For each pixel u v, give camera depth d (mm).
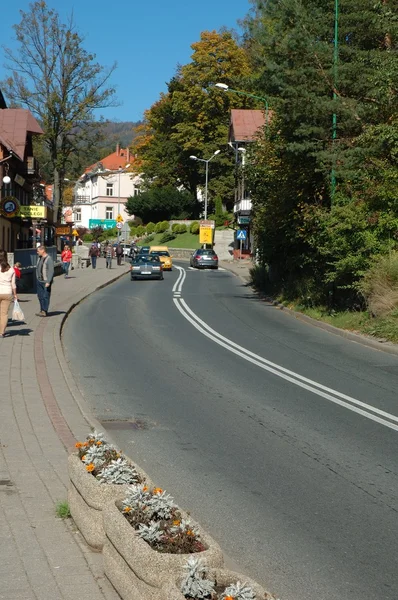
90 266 64000
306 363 15727
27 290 32031
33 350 15523
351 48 25188
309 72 24703
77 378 13508
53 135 56750
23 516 6012
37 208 47125
